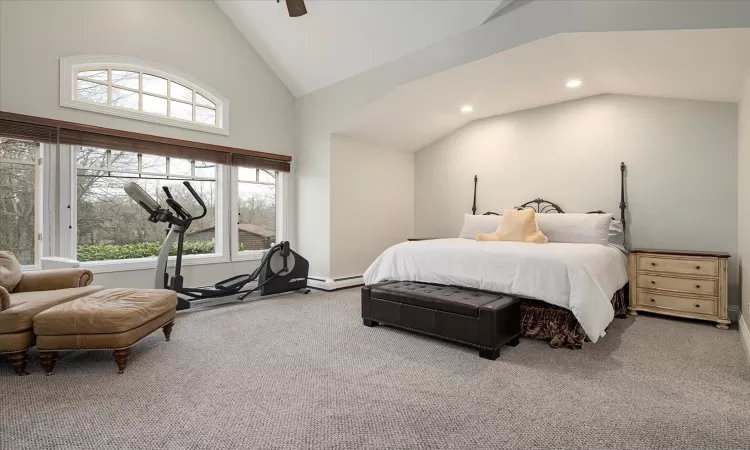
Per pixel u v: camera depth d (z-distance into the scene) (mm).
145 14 4070
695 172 3859
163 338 2963
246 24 4762
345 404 1883
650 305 3639
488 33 3533
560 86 4227
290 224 5438
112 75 3896
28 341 2248
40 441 1556
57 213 3502
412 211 6172
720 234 3721
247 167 4953
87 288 2902
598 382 2146
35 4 3375
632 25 2734
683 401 1916
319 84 5125
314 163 5238
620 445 1539
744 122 3160
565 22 3051
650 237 4109
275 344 2816
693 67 3082
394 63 4309
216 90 4645
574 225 3965
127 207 4078
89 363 2434
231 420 1728
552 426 1680
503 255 2982
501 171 5230
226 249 4711
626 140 4262
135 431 1632
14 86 3262
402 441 1564
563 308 2764
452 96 4543
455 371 2309
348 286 5188
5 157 3312
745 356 2570
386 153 5785
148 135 4027
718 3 2406
